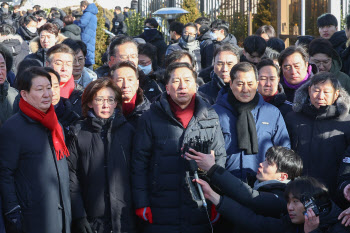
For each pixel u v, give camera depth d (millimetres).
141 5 22062
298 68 5020
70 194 4016
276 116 4418
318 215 3314
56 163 3828
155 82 5332
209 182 3943
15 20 15836
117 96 4113
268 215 3738
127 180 4066
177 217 3980
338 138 4305
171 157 4012
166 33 15758
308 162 4367
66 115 4320
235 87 4320
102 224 4008
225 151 4172
